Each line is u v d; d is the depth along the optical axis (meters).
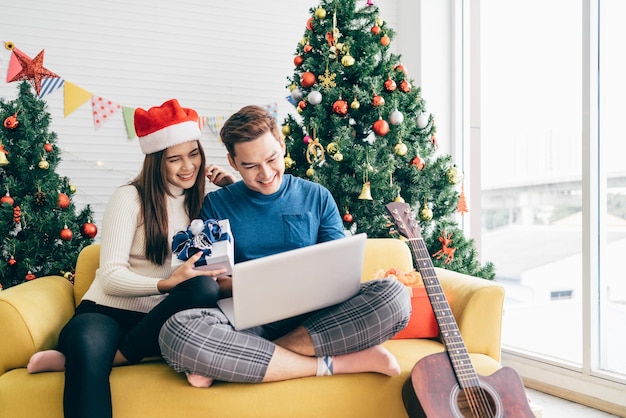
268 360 1.54
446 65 3.34
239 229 1.87
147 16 2.89
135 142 2.88
